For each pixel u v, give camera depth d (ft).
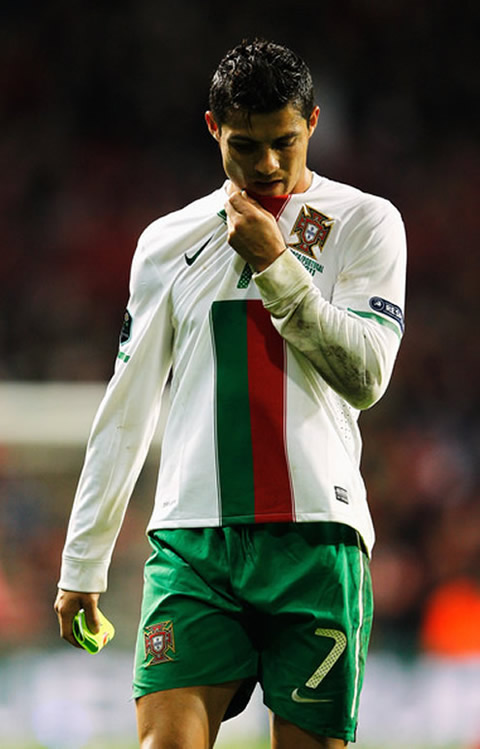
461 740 88.22
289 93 32.91
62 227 190.29
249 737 86.43
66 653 106.32
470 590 128.98
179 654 34.06
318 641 33.83
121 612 120.88
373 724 89.81
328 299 34.88
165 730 33.35
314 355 33.35
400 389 169.58
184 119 208.03
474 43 216.54
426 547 139.74
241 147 33.47
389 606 134.21
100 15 213.46
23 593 124.67
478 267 190.49
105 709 92.43
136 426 36.63
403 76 213.25
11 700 92.43
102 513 36.63
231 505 34.17
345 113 208.95
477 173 203.21
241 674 34.35
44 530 128.06
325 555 33.94
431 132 209.46
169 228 36.68
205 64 212.64
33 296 181.47
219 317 34.88
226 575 34.17
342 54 214.07
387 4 217.97
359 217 35.24
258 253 33.17
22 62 208.64
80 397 129.18
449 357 176.65
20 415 127.65
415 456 153.99
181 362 35.68
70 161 199.72
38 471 129.29
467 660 108.88
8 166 197.26
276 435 34.14
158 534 35.63
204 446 34.60
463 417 166.71
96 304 181.47
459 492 149.07
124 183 197.16
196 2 216.95
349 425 35.63
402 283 35.47
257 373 34.42
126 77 209.56
